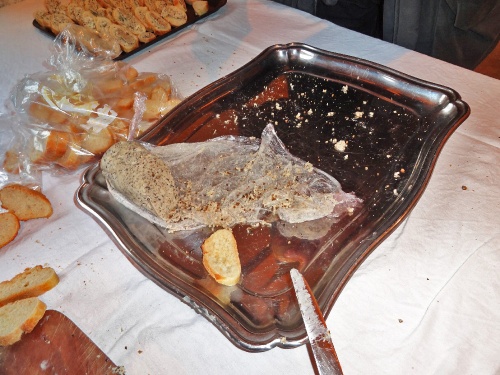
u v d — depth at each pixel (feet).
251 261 2.75
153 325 2.68
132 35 4.75
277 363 2.44
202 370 2.48
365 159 3.31
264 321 2.43
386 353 2.46
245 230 2.92
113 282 2.90
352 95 3.79
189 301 2.48
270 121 3.65
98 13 4.91
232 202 3.07
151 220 2.97
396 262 2.81
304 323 2.31
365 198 3.06
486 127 3.63
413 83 3.68
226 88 3.91
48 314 2.76
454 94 3.51
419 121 3.51
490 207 3.04
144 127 3.79
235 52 4.78
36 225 3.33
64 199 3.45
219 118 3.69
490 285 2.67
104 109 3.60
